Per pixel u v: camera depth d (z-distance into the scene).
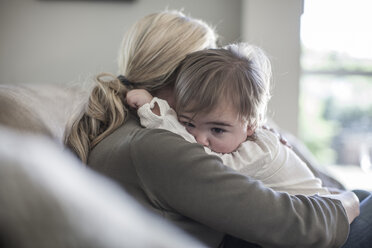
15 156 0.35
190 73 0.87
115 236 0.34
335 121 3.08
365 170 3.08
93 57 2.77
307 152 1.47
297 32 2.61
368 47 2.98
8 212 0.31
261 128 1.03
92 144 0.85
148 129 0.79
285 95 2.64
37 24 2.73
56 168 0.38
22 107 0.82
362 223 0.86
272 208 0.74
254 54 1.00
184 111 0.87
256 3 2.60
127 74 0.99
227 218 0.73
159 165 0.73
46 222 0.32
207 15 2.73
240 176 0.75
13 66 2.76
